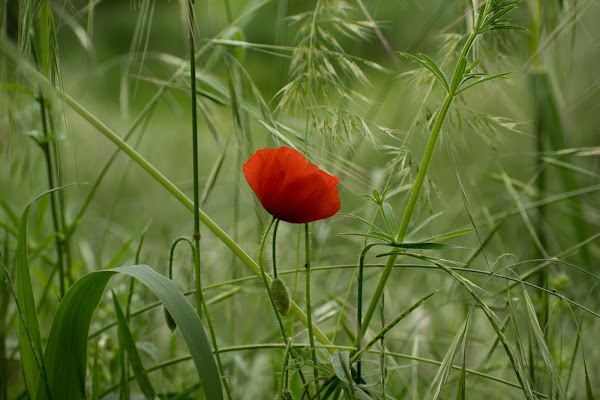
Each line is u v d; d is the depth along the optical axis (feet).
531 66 3.18
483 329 3.59
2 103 2.90
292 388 2.76
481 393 3.32
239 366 3.27
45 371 2.69
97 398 2.77
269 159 2.50
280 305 2.61
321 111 2.80
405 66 3.31
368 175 3.05
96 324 3.44
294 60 2.89
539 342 2.62
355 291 3.59
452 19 3.27
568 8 3.07
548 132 3.38
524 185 3.51
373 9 3.39
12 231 3.19
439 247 2.52
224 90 3.21
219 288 3.58
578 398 3.21
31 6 2.69
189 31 2.61
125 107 3.69
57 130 2.82
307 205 2.51
